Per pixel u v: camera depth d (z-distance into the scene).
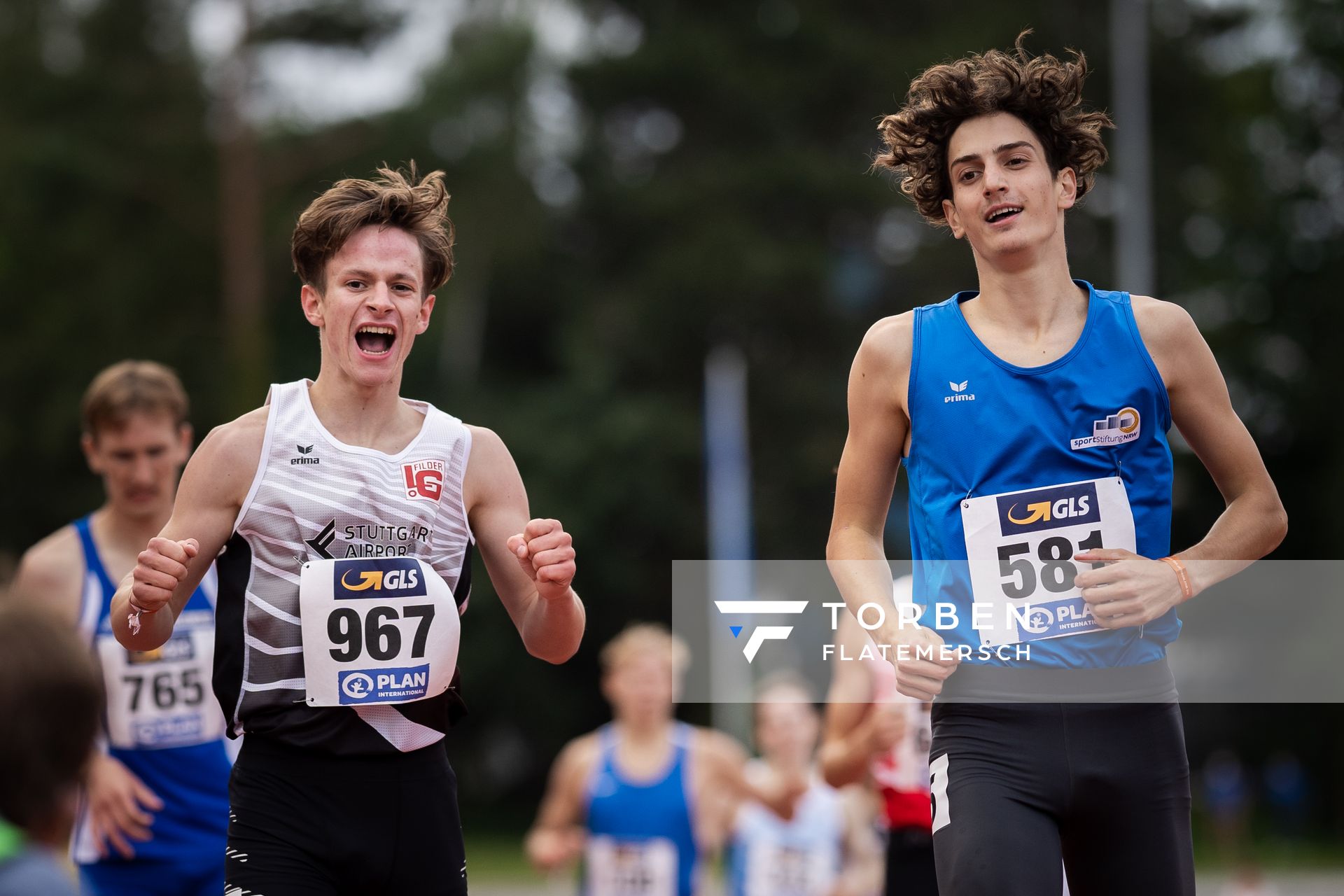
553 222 118.94
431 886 12.95
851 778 18.91
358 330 13.12
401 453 13.16
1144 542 13.05
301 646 12.75
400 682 12.76
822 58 116.50
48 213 100.69
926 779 18.61
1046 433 12.93
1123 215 73.62
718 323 114.75
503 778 123.25
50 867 7.12
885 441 13.72
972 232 13.40
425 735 12.96
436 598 12.90
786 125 117.75
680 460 113.62
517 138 111.81
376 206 13.30
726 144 118.50
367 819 12.73
